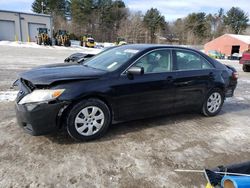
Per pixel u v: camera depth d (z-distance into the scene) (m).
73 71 3.94
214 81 5.14
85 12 69.31
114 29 70.88
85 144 3.73
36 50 23.83
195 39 72.88
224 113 5.77
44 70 3.96
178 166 3.32
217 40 43.78
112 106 3.93
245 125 5.04
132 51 4.38
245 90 8.73
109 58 4.48
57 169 3.07
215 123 5.03
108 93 3.81
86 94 3.61
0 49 21.83
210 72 5.10
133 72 3.95
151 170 3.18
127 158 3.42
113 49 4.93
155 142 3.96
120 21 72.00
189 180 3.04
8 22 35.78
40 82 3.44
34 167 3.08
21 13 36.44
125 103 4.04
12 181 2.80
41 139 3.80
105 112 3.87
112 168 3.17
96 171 3.09
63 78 3.55
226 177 1.94
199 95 5.03
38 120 3.39
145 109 4.30
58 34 36.97
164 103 4.51
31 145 3.61
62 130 3.99
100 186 2.82
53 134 3.97
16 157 3.28
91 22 69.69
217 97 5.38
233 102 6.91
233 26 83.25
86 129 3.77
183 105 4.83
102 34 68.62
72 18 70.38
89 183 2.86
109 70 4.04
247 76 12.81
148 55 4.31
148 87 4.21
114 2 76.81
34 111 3.35
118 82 3.90
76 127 3.66
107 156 3.44
